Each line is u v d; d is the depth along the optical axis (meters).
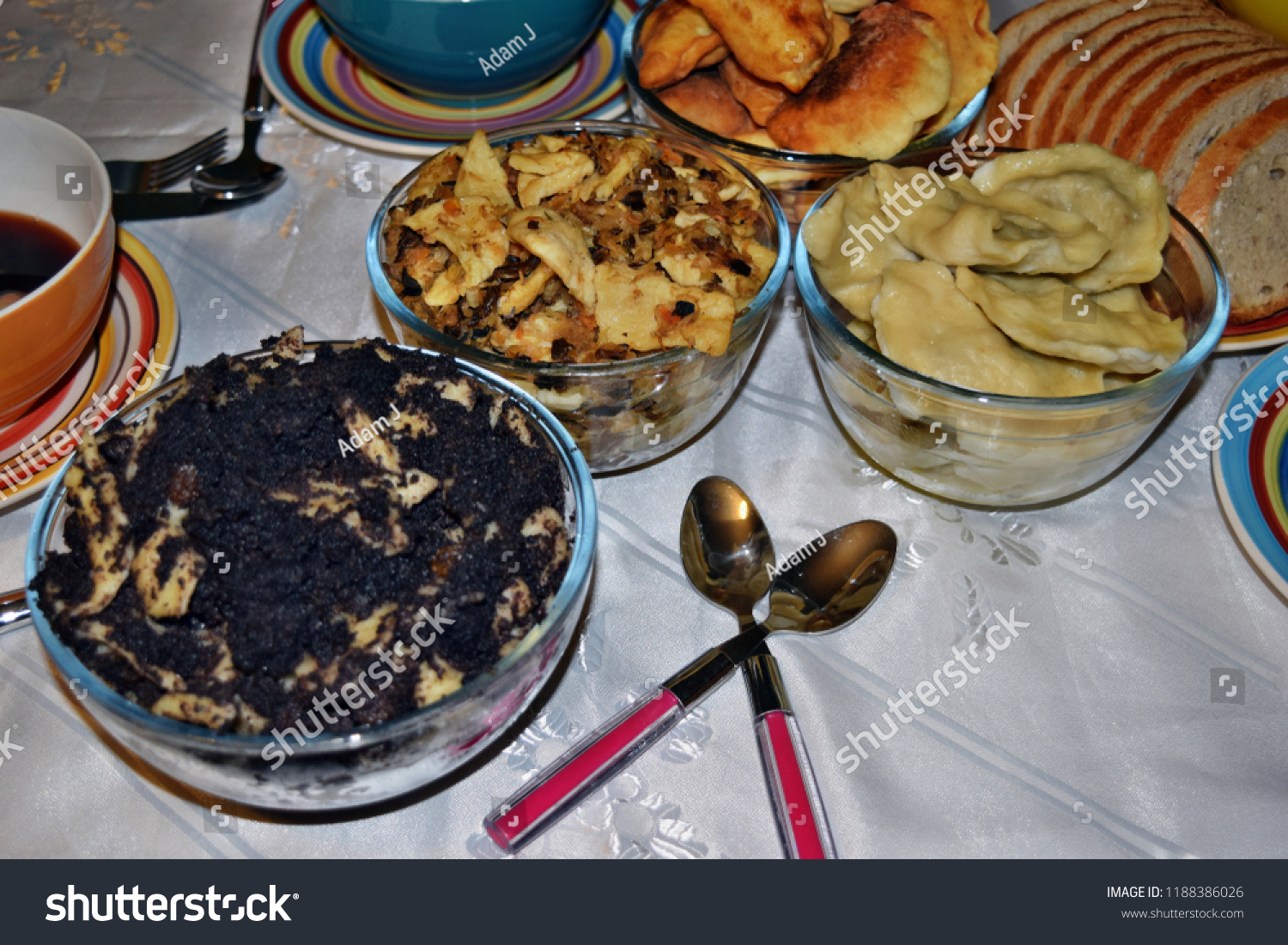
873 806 0.88
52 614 0.75
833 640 1.00
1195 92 1.30
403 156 1.52
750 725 0.93
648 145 1.22
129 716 0.68
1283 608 1.03
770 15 1.22
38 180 1.18
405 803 0.88
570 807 0.85
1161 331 1.07
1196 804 0.88
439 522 0.82
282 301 1.31
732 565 1.05
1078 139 1.39
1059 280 1.12
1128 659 0.99
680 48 1.30
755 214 1.15
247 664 0.73
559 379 0.96
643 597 1.03
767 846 0.85
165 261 1.35
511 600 0.77
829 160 1.23
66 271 0.97
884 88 1.25
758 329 1.06
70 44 1.69
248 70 1.65
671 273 1.04
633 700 0.95
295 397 0.83
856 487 1.15
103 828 0.86
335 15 1.38
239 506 0.77
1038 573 1.06
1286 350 1.12
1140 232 1.09
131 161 1.48
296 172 1.50
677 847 0.85
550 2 1.38
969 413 0.95
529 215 1.02
